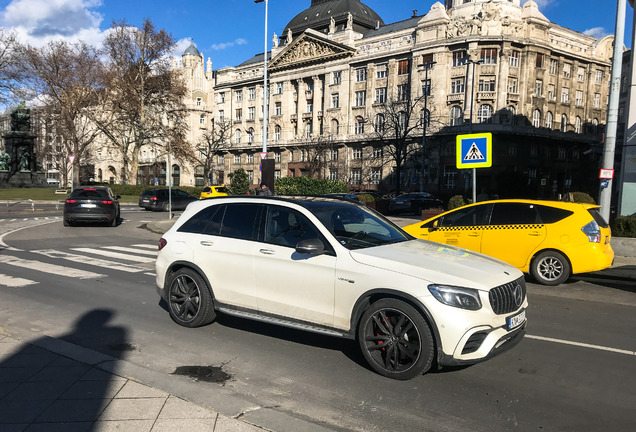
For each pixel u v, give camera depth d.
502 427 3.38
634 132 14.77
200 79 89.81
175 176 87.44
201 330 5.61
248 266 5.11
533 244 8.62
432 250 4.84
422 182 47.59
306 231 4.88
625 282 8.87
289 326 4.81
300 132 72.00
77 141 49.19
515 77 55.16
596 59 63.09
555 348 5.08
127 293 7.51
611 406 3.72
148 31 45.22
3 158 50.12
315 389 3.98
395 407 3.67
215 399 3.62
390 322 4.26
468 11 56.06
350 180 65.00
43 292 7.52
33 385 3.79
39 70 43.19
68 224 19.25
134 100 46.50
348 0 75.75
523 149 55.47
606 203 11.92
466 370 4.44
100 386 3.77
